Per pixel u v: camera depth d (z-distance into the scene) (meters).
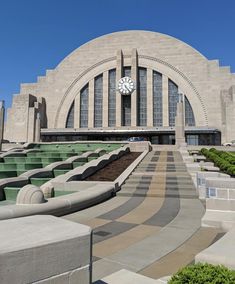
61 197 10.70
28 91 70.94
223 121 58.03
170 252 6.20
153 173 19.75
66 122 68.31
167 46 65.56
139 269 5.28
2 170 19.91
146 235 7.52
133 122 61.50
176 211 10.56
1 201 12.97
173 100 64.12
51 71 70.50
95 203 11.82
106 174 18.80
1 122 39.31
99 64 68.12
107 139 64.44
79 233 3.33
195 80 63.25
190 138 61.66
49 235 3.22
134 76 63.75
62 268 3.12
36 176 16.70
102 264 5.51
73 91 68.62
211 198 9.34
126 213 10.20
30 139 60.66
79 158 23.56
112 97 66.31
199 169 19.98
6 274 2.74
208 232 7.80
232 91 55.53
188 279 3.27
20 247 2.85
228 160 21.36
